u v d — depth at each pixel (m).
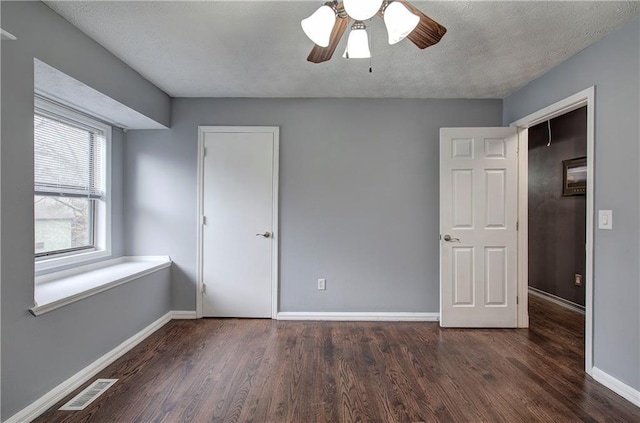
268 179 3.48
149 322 3.09
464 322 3.26
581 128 3.79
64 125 2.78
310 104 3.47
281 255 3.49
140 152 3.48
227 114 3.47
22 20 1.78
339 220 3.48
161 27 2.15
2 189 1.69
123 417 1.86
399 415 1.89
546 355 2.66
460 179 3.25
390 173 3.47
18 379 1.79
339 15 1.64
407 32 1.52
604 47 2.22
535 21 2.05
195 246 3.50
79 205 3.00
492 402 2.02
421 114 3.46
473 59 2.56
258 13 1.99
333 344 2.86
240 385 2.20
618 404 2.00
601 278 2.24
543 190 4.39
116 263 3.33
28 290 1.84
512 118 3.31
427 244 3.47
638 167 1.99
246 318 3.50
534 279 4.56
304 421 1.83
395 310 3.48
